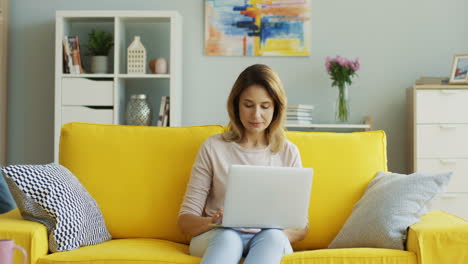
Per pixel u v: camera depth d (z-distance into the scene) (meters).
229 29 3.81
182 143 1.98
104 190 1.91
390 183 1.76
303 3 3.78
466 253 1.51
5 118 3.85
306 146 1.98
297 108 3.50
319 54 3.79
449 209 3.31
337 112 3.62
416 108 3.36
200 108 3.85
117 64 3.57
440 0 3.75
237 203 1.49
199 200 1.75
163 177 1.93
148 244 1.77
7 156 3.89
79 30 3.84
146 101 3.64
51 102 3.88
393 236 1.60
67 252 1.58
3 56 3.79
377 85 3.78
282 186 1.49
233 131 1.85
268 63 3.82
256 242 1.50
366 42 3.78
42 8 3.88
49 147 3.88
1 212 2.09
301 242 1.89
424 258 1.51
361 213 1.74
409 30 3.76
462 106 3.32
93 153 1.95
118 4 3.86
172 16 3.55
